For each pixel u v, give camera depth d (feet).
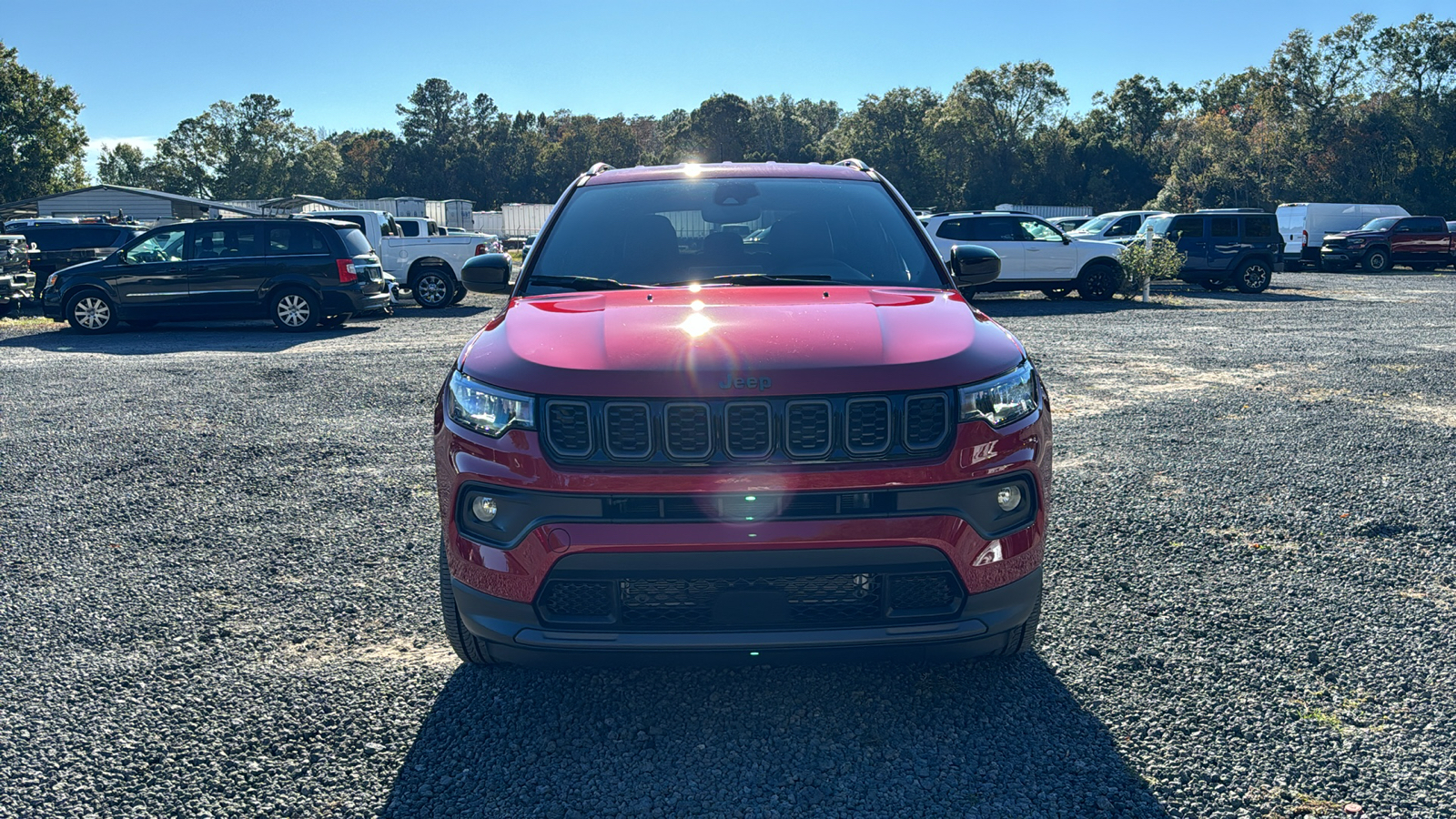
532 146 403.54
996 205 302.66
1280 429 22.12
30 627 12.21
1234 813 8.18
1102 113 328.08
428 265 61.21
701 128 389.80
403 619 12.39
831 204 13.12
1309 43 235.20
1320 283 77.00
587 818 8.24
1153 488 17.39
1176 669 10.71
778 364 8.59
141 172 435.53
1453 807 8.20
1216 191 232.73
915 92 318.04
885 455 8.52
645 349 8.97
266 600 13.03
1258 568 13.61
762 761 9.07
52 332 47.96
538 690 10.47
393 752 9.31
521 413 8.66
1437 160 216.95
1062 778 8.71
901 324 9.68
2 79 239.71
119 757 9.26
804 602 8.77
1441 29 222.28
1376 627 11.69
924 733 9.50
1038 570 9.16
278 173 411.75
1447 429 21.97
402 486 18.34
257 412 25.32
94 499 17.74
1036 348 36.63
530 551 8.59
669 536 8.33
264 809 8.43
